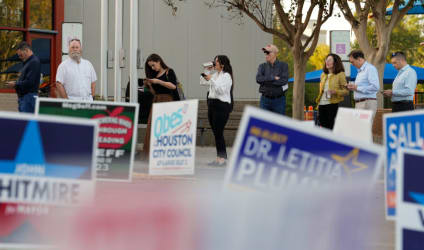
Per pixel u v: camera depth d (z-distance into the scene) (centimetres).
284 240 315
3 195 410
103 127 870
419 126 514
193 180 965
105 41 1741
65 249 342
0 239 405
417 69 2661
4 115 412
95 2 2238
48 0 2384
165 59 2203
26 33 2380
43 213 409
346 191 336
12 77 2377
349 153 350
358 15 2303
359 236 330
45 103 853
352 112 805
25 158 413
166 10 2200
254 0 2208
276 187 346
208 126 2028
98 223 315
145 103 1772
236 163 344
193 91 2195
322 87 1393
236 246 308
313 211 323
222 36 2200
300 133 347
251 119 345
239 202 312
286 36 2134
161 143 985
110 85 2203
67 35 1889
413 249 385
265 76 1404
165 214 307
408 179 386
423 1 2248
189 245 306
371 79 1342
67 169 415
